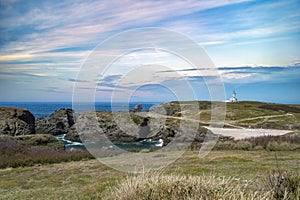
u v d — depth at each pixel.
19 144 31.44
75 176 14.99
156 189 5.83
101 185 9.89
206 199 5.18
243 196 5.39
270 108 61.97
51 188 12.23
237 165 14.93
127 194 5.97
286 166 13.95
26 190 12.21
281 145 24.67
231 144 25.27
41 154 25.27
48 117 50.81
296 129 40.28
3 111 48.06
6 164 21.66
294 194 6.10
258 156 19.34
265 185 6.59
